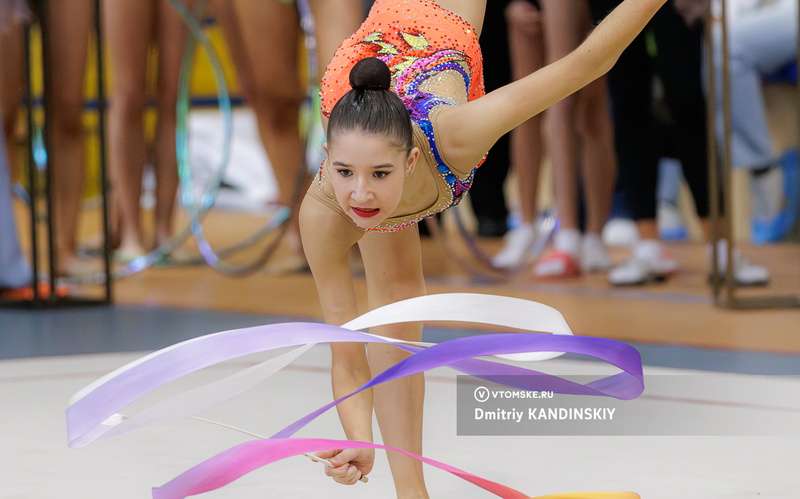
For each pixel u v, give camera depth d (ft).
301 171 64.44
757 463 25.68
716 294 52.16
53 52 61.57
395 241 21.67
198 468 17.06
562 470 25.36
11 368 38.81
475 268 69.05
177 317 50.93
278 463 26.12
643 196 60.85
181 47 67.77
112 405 16.62
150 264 65.87
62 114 62.44
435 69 19.45
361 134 16.51
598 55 15.99
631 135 60.29
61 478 24.70
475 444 28.07
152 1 66.39
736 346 41.75
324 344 44.60
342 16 47.06
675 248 75.77
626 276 59.41
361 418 19.60
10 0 51.39
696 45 58.90
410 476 21.18
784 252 70.44
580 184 67.56
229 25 67.67
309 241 20.34
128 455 26.94
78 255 70.54
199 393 17.30
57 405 32.94
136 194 68.74
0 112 55.72
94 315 51.83
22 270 56.75
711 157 50.65
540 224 69.72
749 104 68.85
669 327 46.24
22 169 80.89
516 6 61.05
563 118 61.16
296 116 69.15
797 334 43.88
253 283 63.26
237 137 95.81
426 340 43.34
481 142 17.44
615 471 25.16
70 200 63.67
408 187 18.24
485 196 75.72
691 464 25.75
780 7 65.36
